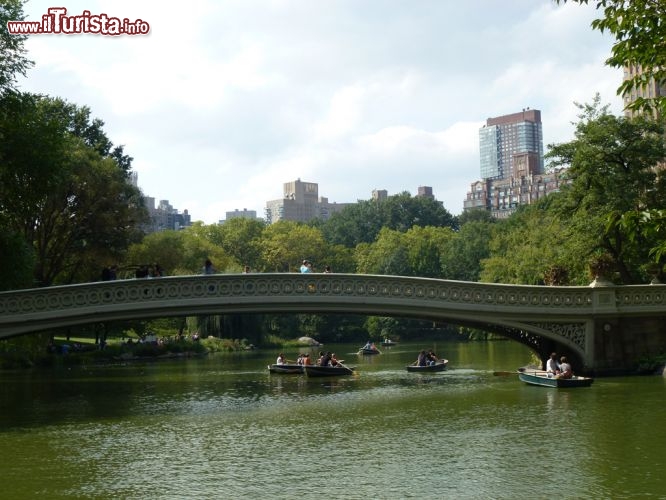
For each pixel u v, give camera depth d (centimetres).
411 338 10500
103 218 4991
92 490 1580
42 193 3372
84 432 2270
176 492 1552
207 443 2075
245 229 12219
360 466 1756
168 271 6162
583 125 4081
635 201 3869
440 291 3244
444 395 2995
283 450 1961
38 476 1708
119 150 6431
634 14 1254
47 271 5328
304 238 11956
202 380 3978
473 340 9562
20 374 4472
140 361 5959
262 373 4456
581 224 3950
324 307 3162
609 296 3356
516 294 3294
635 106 1309
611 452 1838
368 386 3481
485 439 2041
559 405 2586
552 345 3653
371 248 12900
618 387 2962
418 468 1723
